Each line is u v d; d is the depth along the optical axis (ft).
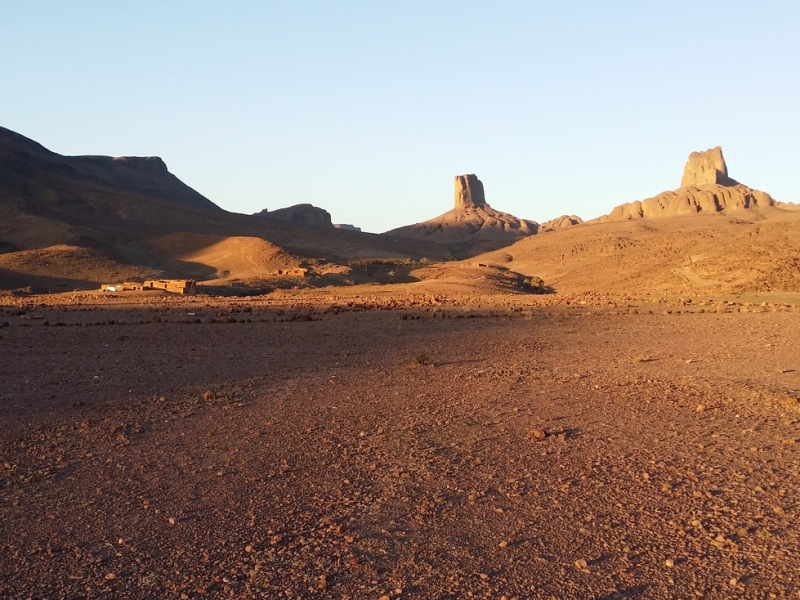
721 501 30.63
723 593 22.41
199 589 23.25
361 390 59.31
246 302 222.48
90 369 74.13
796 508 29.68
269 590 23.15
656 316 137.08
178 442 42.32
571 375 65.62
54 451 40.52
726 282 247.70
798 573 23.65
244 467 36.76
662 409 49.85
